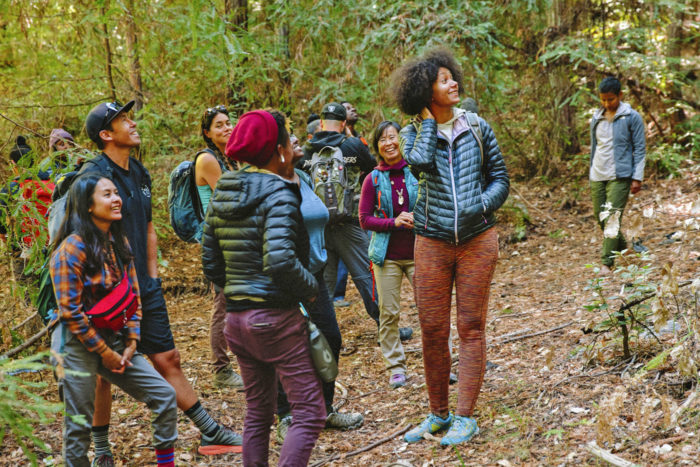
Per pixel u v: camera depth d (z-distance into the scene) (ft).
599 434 9.05
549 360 11.51
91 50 25.39
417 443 11.39
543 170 34.47
